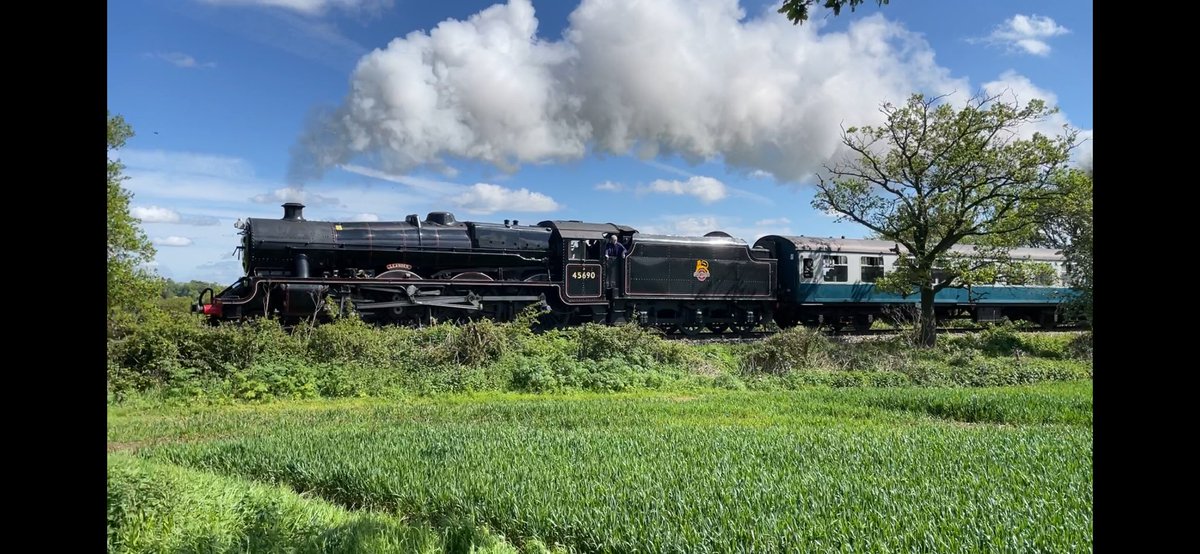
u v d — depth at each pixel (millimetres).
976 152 19969
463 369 13695
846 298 26406
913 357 18266
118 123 18062
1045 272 22781
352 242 18922
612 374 14102
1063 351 20375
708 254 24156
